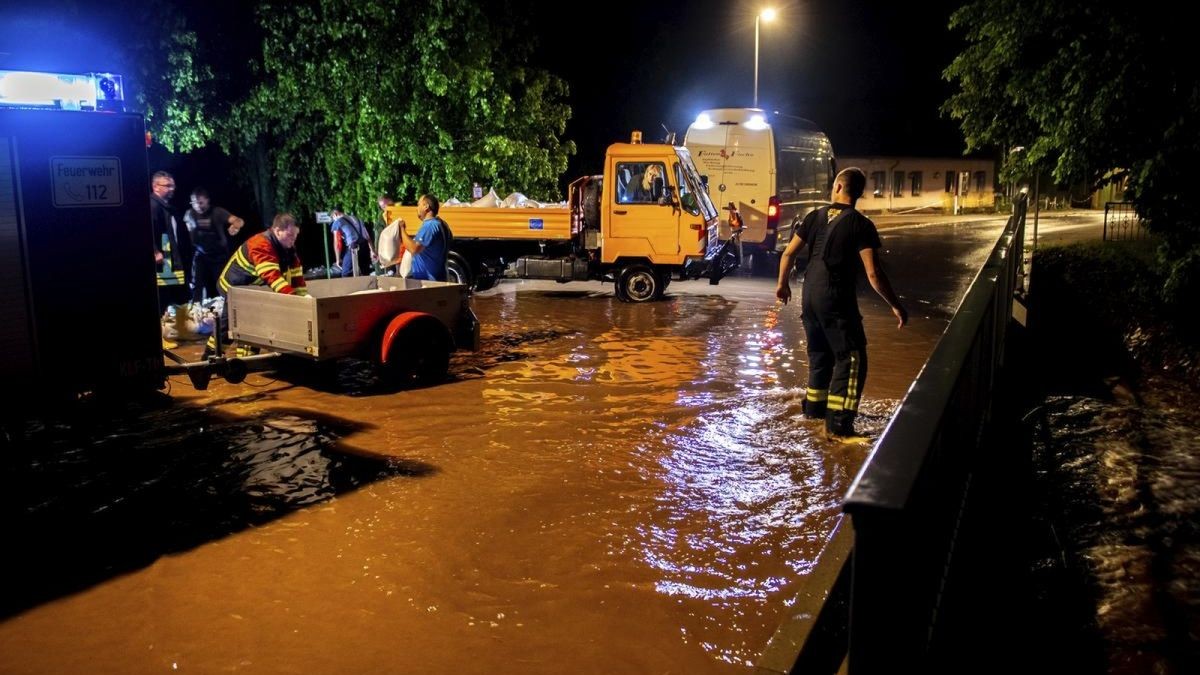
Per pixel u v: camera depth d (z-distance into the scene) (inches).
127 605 167.0
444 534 198.8
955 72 572.7
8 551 190.7
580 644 152.7
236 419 290.5
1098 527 215.9
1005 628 163.9
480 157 710.5
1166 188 405.1
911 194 1947.6
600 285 657.6
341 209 725.9
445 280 400.8
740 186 708.7
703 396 319.6
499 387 333.7
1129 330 452.8
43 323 250.1
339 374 356.2
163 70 589.6
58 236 250.2
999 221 1536.7
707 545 193.3
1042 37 479.2
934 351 119.6
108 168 257.6
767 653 102.2
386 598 169.5
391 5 650.2
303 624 159.6
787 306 545.6
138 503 217.5
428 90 693.9
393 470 241.0
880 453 72.4
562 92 842.2
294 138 707.4
